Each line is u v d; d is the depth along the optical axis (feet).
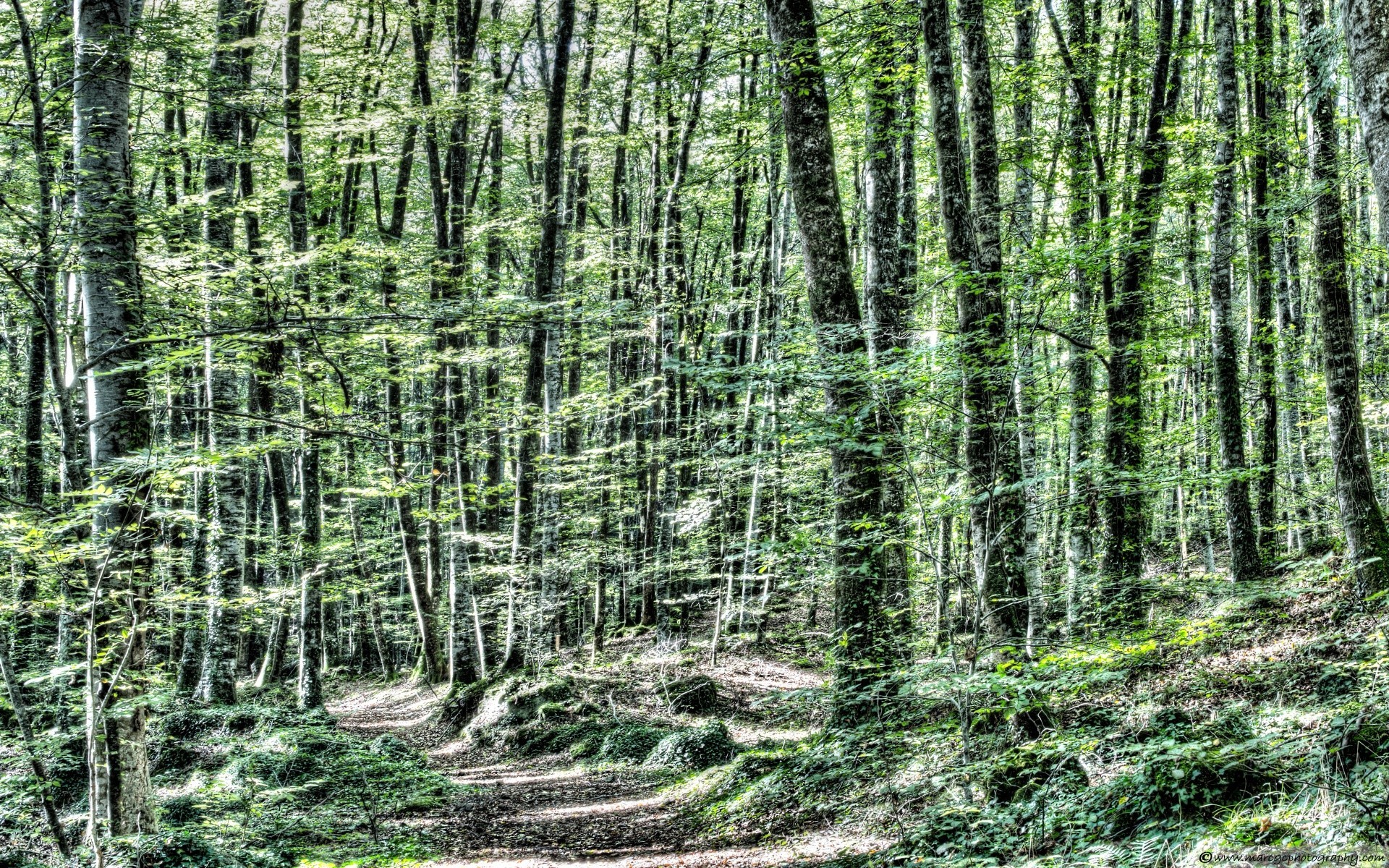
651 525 68.74
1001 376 21.36
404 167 64.39
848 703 21.11
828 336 23.11
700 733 37.91
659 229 73.26
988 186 26.08
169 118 47.65
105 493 18.58
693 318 67.15
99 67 21.99
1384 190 10.54
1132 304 36.94
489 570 54.44
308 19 59.16
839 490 27.89
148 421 22.86
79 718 29.55
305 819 28.84
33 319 22.13
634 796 34.12
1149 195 37.06
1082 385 40.24
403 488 35.37
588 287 71.87
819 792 25.96
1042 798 18.13
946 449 24.38
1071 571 38.01
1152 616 37.42
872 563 27.07
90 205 20.92
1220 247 38.88
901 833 20.40
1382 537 27.86
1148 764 17.16
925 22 25.63
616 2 65.57
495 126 71.82
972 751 20.44
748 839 25.07
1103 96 48.39
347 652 113.70
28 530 17.44
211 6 52.85
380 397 52.31
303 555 54.95
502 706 48.78
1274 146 43.37
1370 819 12.70
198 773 34.14
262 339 21.35
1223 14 37.58
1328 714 19.47
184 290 22.89
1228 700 24.41
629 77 66.49
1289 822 14.08
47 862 20.83
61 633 34.55
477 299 20.94
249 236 46.55
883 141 36.37
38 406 51.72
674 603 63.57
